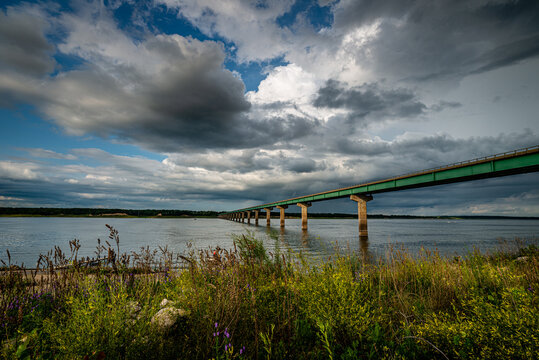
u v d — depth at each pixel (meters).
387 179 48.81
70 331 2.99
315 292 3.93
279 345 3.22
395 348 3.33
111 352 2.74
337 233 72.44
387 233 73.75
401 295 5.18
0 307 3.89
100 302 3.24
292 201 91.69
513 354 2.47
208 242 40.44
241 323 3.73
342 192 63.03
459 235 63.53
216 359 2.76
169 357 2.98
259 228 98.75
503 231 83.75
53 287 4.96
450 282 5.93
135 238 50.00
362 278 5.43
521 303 3.15
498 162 30.92
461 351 2.77
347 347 3.23
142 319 3.23
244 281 4.64
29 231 74.25
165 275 6.39
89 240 46.34
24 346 2.54
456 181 39.38
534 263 6.27
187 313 3.78
